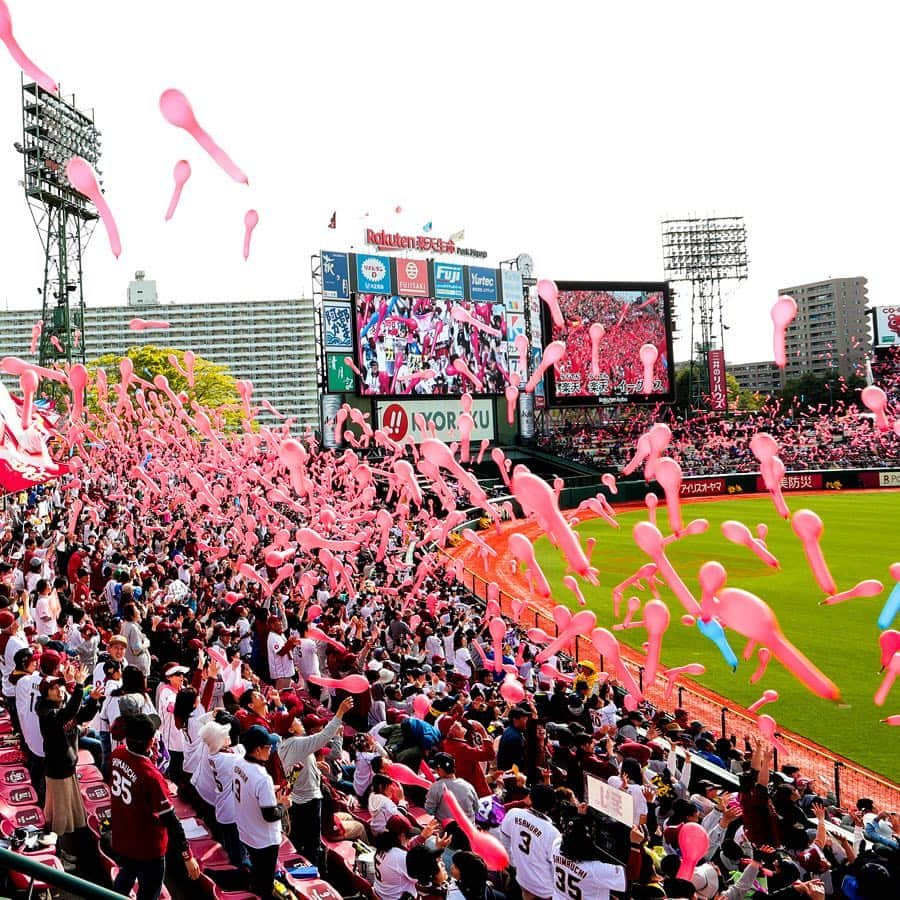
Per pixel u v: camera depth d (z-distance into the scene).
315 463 29.98
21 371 11.77
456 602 23.22
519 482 4.61
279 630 13.57
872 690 21.08
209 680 9.88
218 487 22.23
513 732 10.38
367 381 60.56
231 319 132.75
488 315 66.50
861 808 12.05
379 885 6.93
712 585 5.79
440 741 10.11
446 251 66.44
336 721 8.07
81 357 52.19
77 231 52.31
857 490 68.31
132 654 10.92
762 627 3.03
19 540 19.98
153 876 6.22
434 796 7.80
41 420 14.80
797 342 158.88
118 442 30.72
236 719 8.10
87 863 7.02
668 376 70.56
